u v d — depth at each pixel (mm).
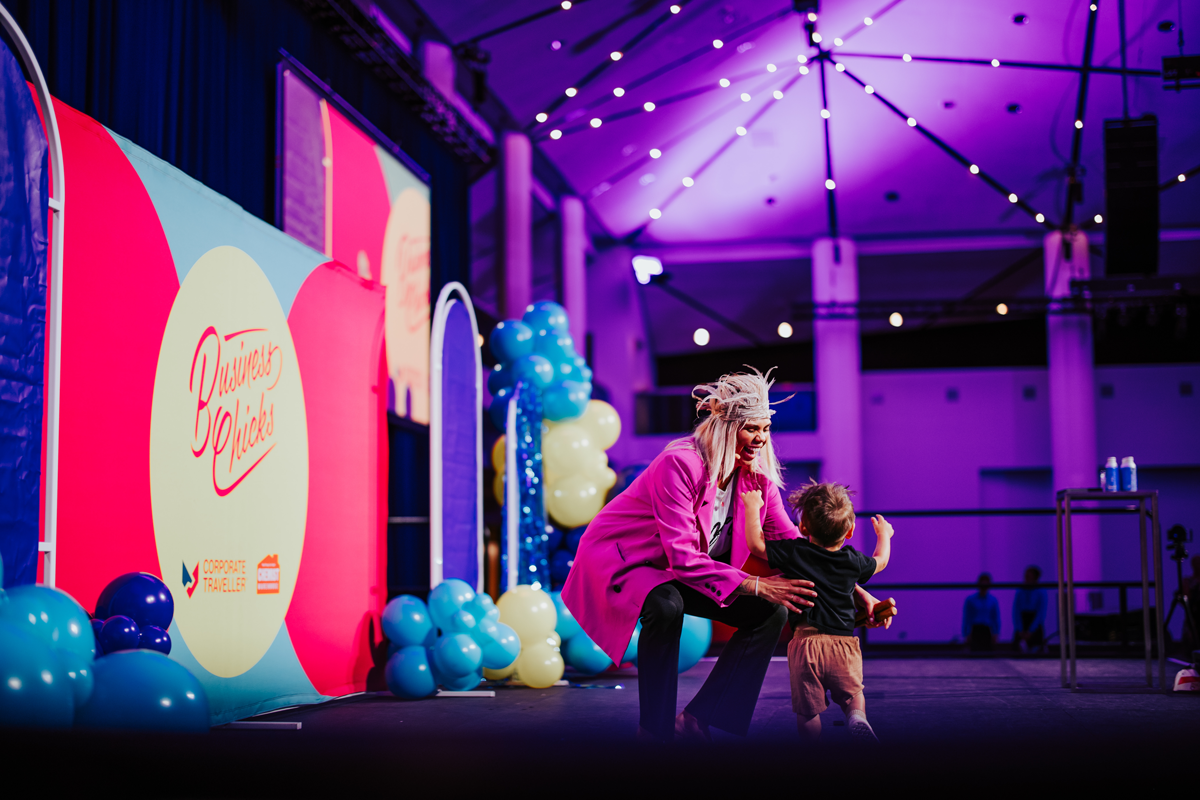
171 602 2391
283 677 3164
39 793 1389
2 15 2166
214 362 2938
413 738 1628
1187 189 11508
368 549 3799
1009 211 12398
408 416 6648
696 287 14250
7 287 2104
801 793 1347
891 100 10367
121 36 4035
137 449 2604
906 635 12906
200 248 2902
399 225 6660
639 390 13969
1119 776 1435
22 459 2123
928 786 1373
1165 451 12664
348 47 6160
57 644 1712
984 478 13211
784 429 13258
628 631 2271
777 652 5352
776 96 10289
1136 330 13859
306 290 3484
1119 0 8602
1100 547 12461
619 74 9430
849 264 13141
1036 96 10117
